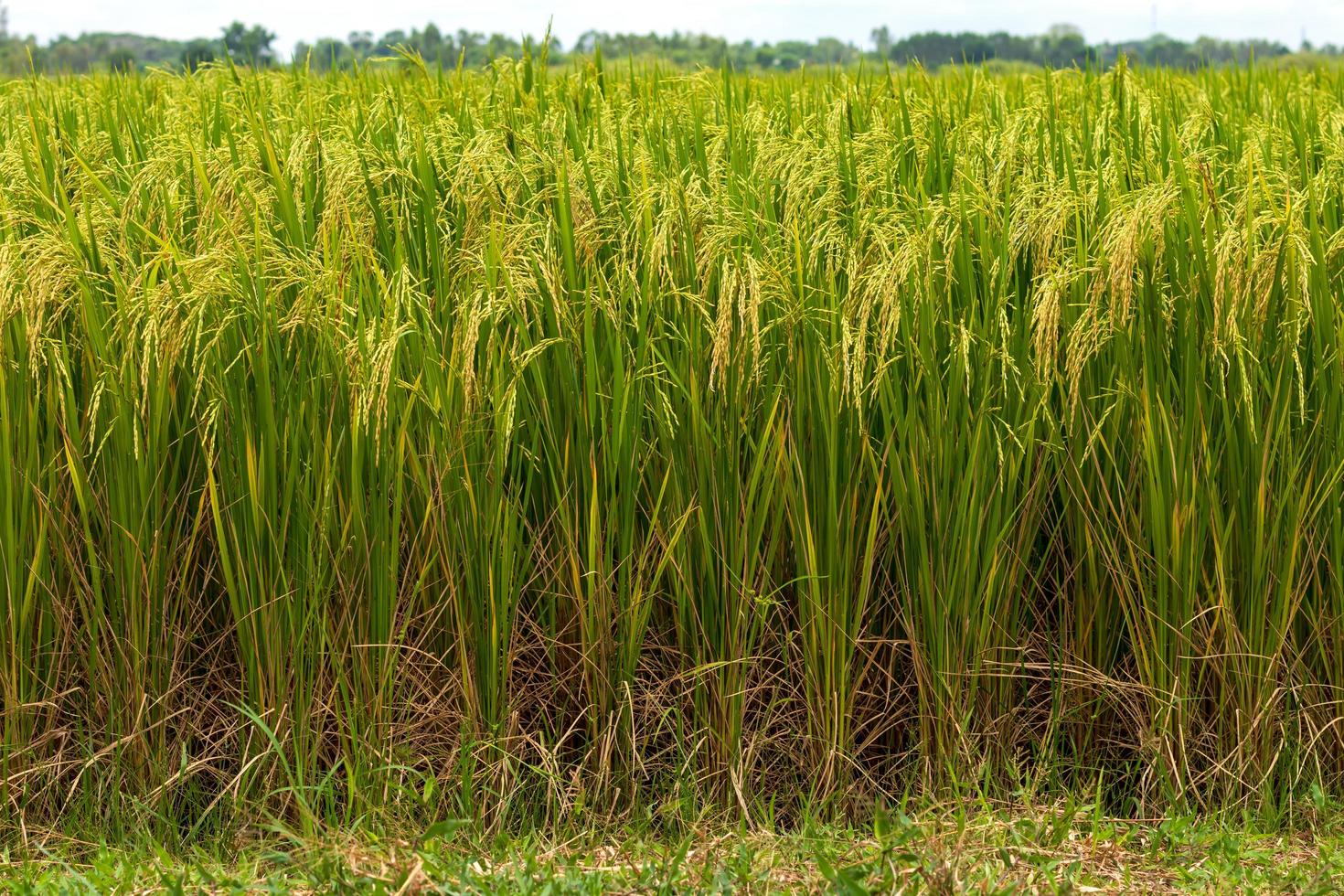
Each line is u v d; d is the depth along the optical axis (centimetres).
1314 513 303
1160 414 298
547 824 308
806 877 285
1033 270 318
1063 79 549
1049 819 305
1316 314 295
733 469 297
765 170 355
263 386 283
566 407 301
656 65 568
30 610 294
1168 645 311
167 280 279
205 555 315
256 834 302
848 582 303
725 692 306
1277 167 347
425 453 295
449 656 312
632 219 320
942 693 308
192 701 316
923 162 376
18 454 287
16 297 280
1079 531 311
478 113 437
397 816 301
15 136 402
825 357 291
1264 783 312
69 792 302
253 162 352
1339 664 311
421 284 306
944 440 297
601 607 302
